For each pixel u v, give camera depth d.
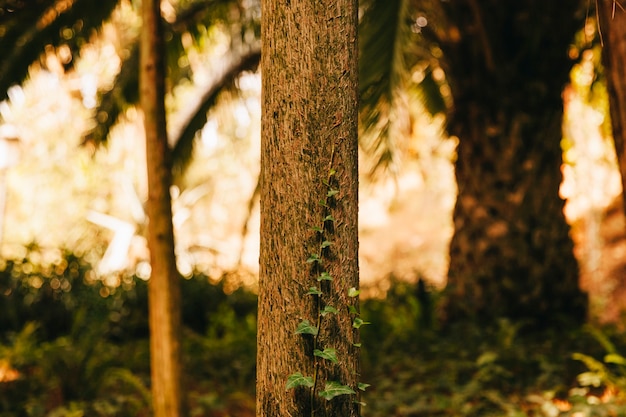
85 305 8.22
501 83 6.36
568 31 6.24
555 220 6.51
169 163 4.02
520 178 6.42
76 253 9.10
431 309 7.36
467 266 6.62
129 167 14.87
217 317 8.52
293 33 2.21
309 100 2.21
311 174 2.21
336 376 2.21
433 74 8.88
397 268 14.98
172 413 3.89
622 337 5.88
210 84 8.23
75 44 6.00
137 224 13.92
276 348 2.23
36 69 6.06
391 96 4.61
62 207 15.62
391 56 4.57
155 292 3.93
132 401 5.21
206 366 6.51
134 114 8.19
